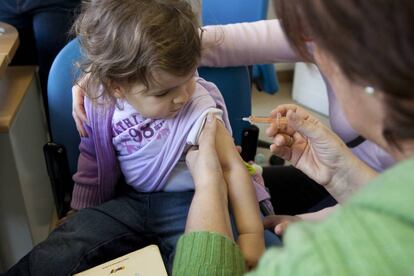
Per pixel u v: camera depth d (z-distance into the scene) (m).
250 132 1.03
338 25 0.32
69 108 0.97
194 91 0.87
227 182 0.83
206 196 0.74
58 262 0.79
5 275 0.79
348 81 0.35
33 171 1.24
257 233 0.78
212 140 0.84
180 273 0.64
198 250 0.64
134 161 0.92
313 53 0.39
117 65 0.78
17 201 1.14
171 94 0.81
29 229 1.20
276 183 1.09
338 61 0.34
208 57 0.96
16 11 1.48
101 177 0.97
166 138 0.88
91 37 0.82
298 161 0.83
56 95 0.96
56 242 0.82
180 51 0.77
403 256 0.27
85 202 1.00
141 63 0.76
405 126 0.33
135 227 0.89
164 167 0.90
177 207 0.91
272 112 0.85
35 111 1.29
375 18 0.30
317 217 0.84
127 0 0.79
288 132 0.83
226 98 1.02
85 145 0.96
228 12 1.33
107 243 0.84
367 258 0.27
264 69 1.71
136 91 0.81
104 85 0.83
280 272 0.30
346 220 0.30
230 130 0.95
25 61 1.61
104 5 0.80
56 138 1.00
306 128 0.75
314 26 0.34
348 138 0.96
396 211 0.28
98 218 0.88
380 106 0.35
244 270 0.66
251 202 0.81
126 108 0.88
